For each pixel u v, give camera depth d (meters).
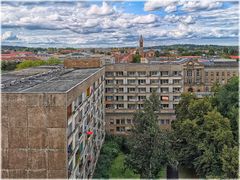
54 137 32.00
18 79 49.09
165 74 91.12
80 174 42.53
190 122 64.25
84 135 46.25
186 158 64.75
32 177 32.47
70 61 85.19
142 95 91.31
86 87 47.56
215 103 81.88
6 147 32.28
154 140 51.69
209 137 60.81
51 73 62.41
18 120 31.95
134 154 53.28
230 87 81.62
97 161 62.97
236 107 74.50
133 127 58.62
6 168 32.44
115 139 82.12
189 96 77.12
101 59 86.50
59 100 31.64
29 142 32.16
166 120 91.88
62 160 32.16
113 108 91.38
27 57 198.38
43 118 31.86
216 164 57.25
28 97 31.67
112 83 91.00
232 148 55.44
